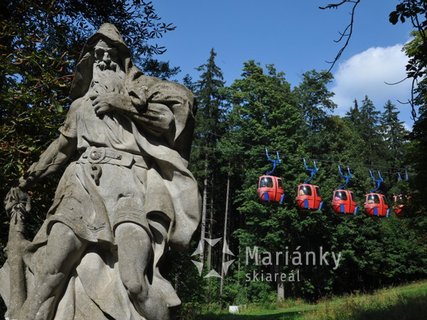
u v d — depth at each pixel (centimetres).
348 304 1625
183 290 1466
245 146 3538
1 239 748
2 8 767
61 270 337
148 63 1224
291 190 3178
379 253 3456
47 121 644
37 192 683
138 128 375
